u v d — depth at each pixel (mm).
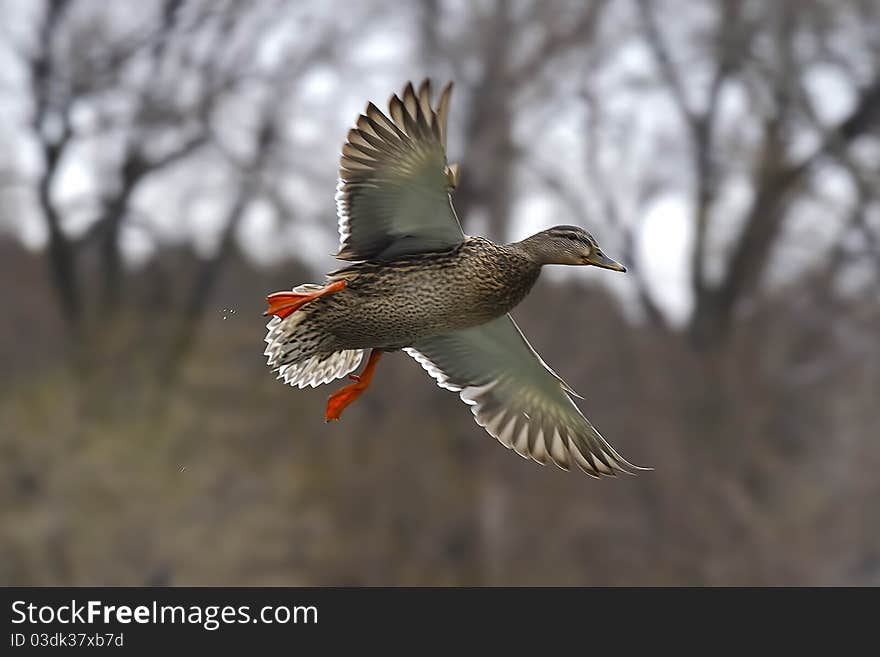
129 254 24594
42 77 24984
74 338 23297
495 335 7758
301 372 7469
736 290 24750
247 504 17531
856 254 24062
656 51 24656
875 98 24641
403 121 6559
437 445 17594
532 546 16906
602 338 19281
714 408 19891
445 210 6887
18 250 24875
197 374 19812
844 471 19922
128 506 17625
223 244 23391
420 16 22531
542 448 8141
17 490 18109
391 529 17078
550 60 22750
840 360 22438
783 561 17766
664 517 17547
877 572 18781
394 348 7348
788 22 24125
